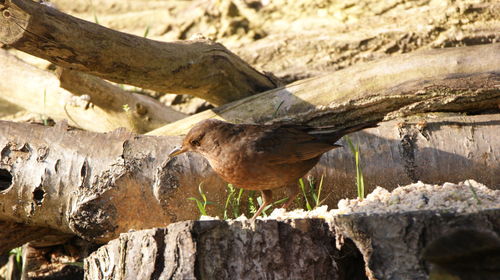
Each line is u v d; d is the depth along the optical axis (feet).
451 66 35.22
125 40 33.19
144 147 32.09
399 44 48.01
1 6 28.09
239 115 36.94
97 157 31.63
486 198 23.68
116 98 41.75
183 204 31.65
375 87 35.53
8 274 41.60
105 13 56.49
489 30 47.11
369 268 21.65
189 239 21.79
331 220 23.09
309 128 30.78
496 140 32.99
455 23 47.65
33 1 29.19
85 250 37.22
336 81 36.35
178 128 37.58
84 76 39.81
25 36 29.30
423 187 26.48
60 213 31.65
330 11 51.24
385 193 26.81
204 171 31.96
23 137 32.30
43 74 45.24
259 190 31.94
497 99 35.22
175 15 54.60
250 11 52.80
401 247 21.38
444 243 18.78
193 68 37.52
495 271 18.31
